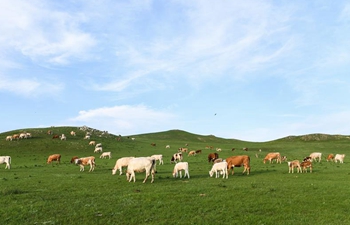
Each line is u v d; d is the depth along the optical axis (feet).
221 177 98.78
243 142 457.68
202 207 57.16
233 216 52.60
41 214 52.75
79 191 71.87
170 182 85.71
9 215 52.01
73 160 160.15
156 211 54.80
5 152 213.05
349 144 336.70
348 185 78.89
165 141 383.65
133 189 74.08
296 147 320.29
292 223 49.44
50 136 279.08
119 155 212.64
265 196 65.87
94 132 327.67
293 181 88.07
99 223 49.37
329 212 55.06
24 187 78.23
